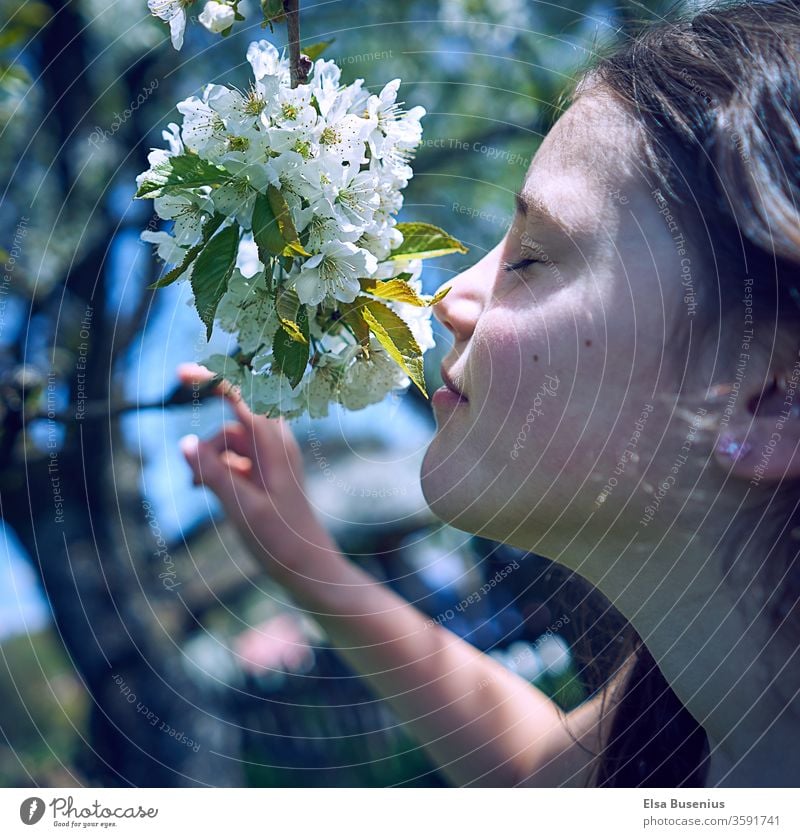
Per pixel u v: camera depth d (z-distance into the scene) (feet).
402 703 1.78
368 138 1.28
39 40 2.70
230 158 1.23
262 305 1.29
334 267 1.22
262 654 3.30
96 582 2.80
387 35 3.11
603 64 1.43
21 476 2.38
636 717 1.58
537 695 1.83
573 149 1.33
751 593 1.30
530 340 1.28
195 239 1.27
